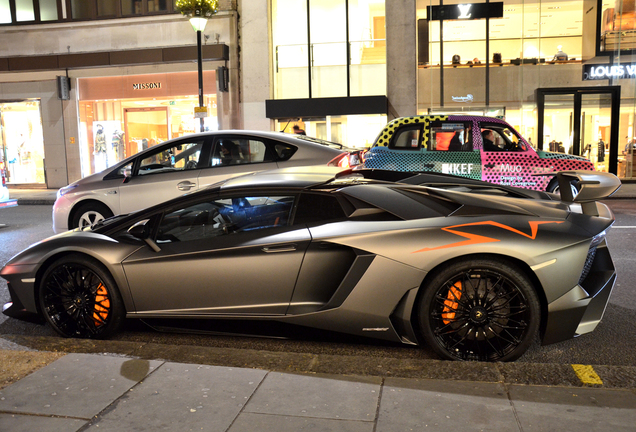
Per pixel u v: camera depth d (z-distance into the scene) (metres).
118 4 18.98
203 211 3.91
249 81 18.41
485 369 3.13
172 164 7.63
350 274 3.44
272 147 7.30
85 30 19.22
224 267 3.71
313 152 7.19
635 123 17.39
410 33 17.73
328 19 18.31
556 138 17.72
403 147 9.10
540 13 17.42
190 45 18.45
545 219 3.44
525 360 3.54
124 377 3.03
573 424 2.44
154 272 3.83
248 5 18.20
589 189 3.54
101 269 3.93
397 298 3.37
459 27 17.75
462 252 3.25
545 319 3.33
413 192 3.72
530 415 2.53
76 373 3.09
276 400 2.73
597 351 3.67
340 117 18.08
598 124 17.56
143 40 18.88
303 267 3.61
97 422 2.54
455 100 17.95
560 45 17.47
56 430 2.47
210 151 7.50
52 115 19.66
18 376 3.06
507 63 17.69
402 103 17.91
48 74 19.55
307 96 18.61
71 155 19.67
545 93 17.58
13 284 4.23
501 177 8.91
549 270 3.22
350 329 3.52
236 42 18.30
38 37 19.53
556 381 3.00
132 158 7.86
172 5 18.66
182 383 2.94
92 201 7.77
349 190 3.72
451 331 3.35
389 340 3.51
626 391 2.77
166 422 2.53
